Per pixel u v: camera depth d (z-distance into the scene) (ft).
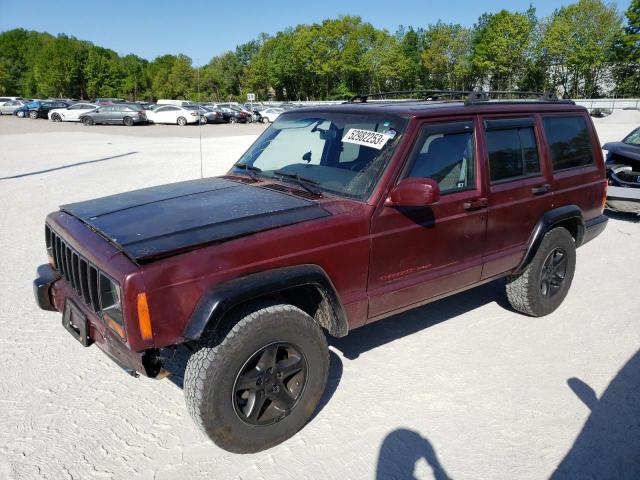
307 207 10.47
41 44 383.24
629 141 30.83
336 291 10.25
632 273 20.10
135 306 8.26
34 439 10.19
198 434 10.46
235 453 9.75
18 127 110.83
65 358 13.29
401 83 294.87
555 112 15.35
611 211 31.65
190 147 69.41
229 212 10.16
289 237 9.63
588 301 17.29
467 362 13.33
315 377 10.19
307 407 10.23
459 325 15.46
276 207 10.43
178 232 9.19
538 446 10.21
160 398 11.66
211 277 8.82
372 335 14.80
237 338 8.93
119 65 341.82
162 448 10.02
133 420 10.86
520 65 247.09
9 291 17.51
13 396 11.60
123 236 9.18
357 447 10.12
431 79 292.20
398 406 11.44
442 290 12.56
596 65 224.12
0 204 31.42
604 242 24.71
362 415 11.11
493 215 13.19
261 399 9.53
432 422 10.90
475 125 12.82
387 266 11.23
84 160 53.98
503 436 10.50
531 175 14.39
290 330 9.58
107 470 9.41
